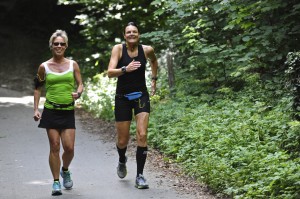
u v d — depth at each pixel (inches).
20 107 1567.4
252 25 1063.0
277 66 1071.0
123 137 697.6
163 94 1270.9
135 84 684.1
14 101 1708.9
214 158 722.8
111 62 674.8
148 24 1710.1
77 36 2495.1
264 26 1027.9
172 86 1264.8
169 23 1282.0
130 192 665.0
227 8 1085.1
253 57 1056.8
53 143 645.9
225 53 1101.7
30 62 2440.9
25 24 2915.8
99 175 761.0
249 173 643.5
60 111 644.7
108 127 1201.4
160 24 1685.5
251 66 1021.8
